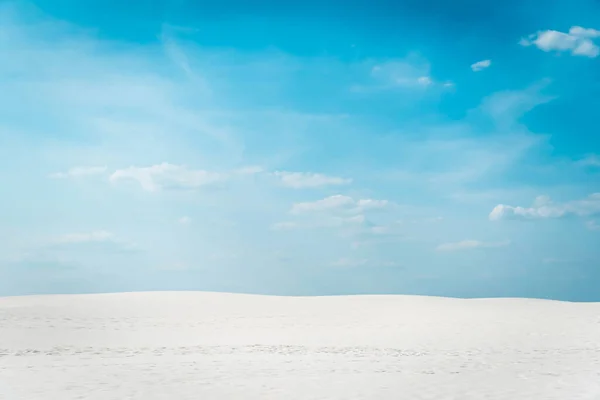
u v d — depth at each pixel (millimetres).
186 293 40500
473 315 27922
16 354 17984
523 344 19391
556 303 33750
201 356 17172
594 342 19562
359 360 16031
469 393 11156
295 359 16281
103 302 34719
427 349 18531
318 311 31656
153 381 12516
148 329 24984
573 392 11148
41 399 10594
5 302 35281
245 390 11500
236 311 31531
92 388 11695
